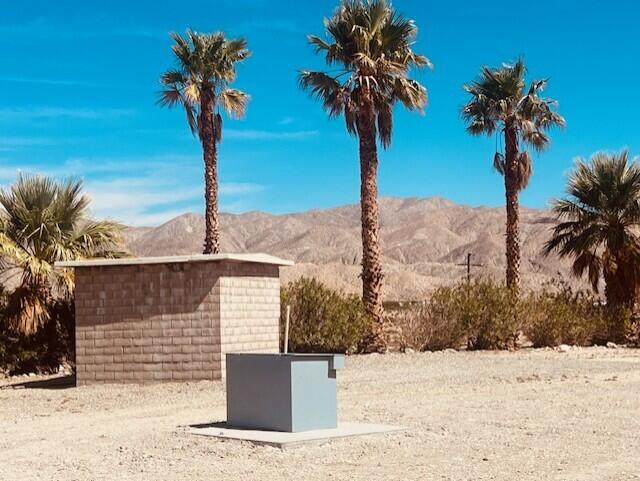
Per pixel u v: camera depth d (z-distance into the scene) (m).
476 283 32.19
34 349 25.89
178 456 11.73
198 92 35.69
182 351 21.55
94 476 10.62
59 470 11.01
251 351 22.30
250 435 12.80
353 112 30.59
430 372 22.89
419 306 31.53
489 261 177.00
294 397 13.05
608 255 33.34
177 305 21.61
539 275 116.94
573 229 34.06
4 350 25.45
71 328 25.97
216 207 36.00
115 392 20.41
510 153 36.50
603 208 33.16
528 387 19.30
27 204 25.41
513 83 36.72
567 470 10.48
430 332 31.06
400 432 13.28
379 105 30.77
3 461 11.66
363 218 30.58
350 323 29.14
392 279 128.88
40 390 21.50
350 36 31.02
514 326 31.44
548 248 34.56
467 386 19.72
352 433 12.94
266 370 13.30
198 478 10.42
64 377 24.69
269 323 23.05
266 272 23.06
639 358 26.97
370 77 30.22
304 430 13.13
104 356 22.14
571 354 28.95
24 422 16.06
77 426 15.18
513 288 33.09
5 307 25.55
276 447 12.12
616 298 33.97
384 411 15.64
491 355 28.56
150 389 20.58
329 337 28.62
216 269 21.34
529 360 26.16
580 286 95.62
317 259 197.25
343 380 21.31
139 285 21.94
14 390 21.72
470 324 31.06
